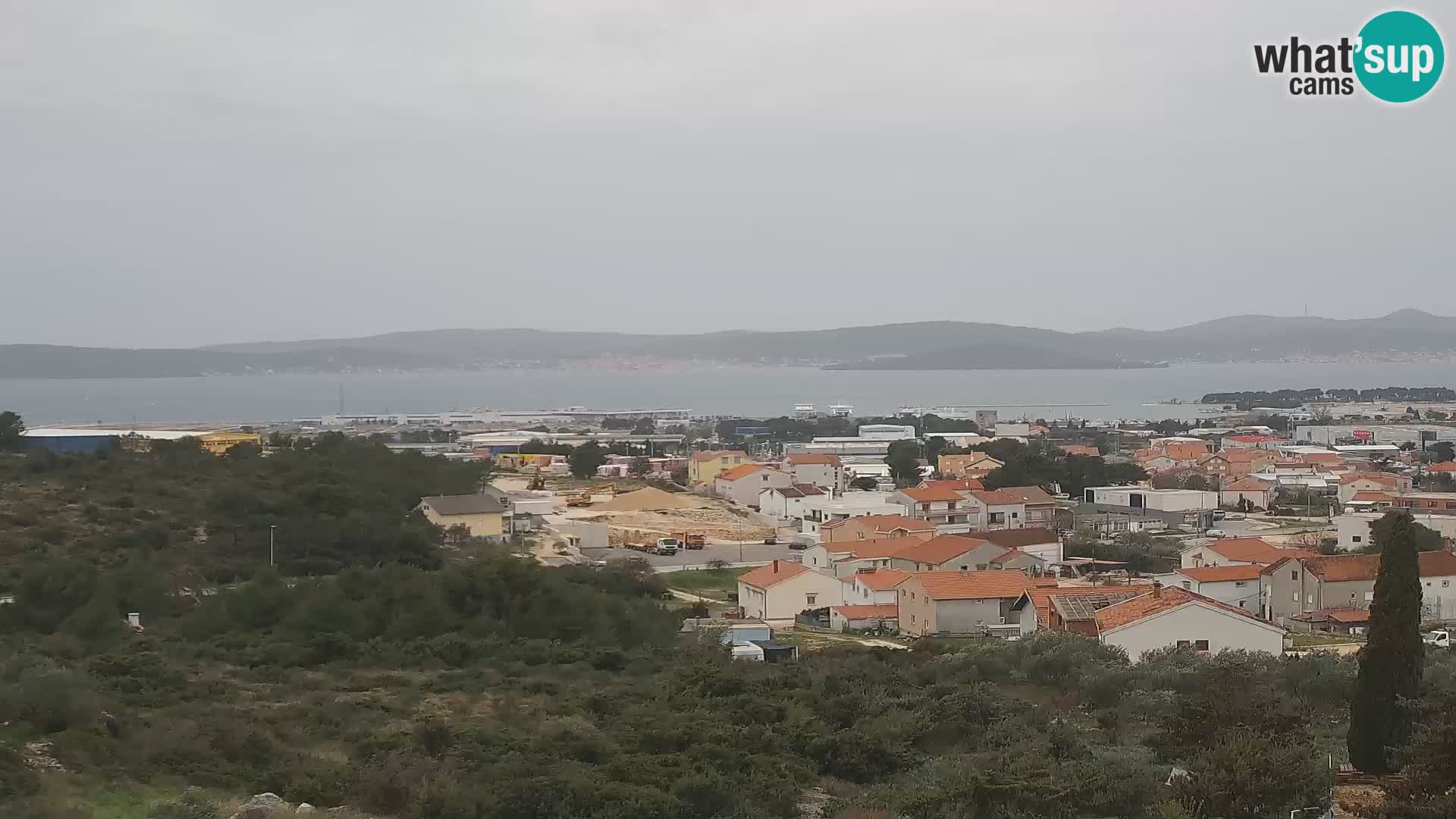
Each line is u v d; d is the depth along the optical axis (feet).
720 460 573.74
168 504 281.13
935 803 91.09
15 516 249.55
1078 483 516.32
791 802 95.25
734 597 305.94
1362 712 101.24
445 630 182.91
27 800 78.74
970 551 301.02
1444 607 258.16
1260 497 492.54
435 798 86.99
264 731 106.93
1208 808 89.45
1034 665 164.76
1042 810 89.56
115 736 97.86
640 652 177.88
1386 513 346.54
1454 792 85.61
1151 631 187.52
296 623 179.42
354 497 311.68
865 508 426.92
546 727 114.32
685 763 100.53
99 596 180.65
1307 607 258.57
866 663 179.63
